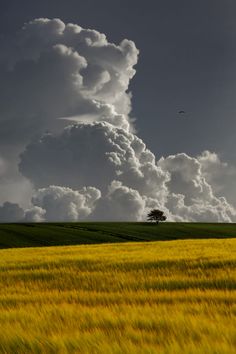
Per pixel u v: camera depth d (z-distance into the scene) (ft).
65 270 121.19
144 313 50.80
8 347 37.81
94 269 122.52
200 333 38.73
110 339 38.22
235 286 87.76
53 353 36.27
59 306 59.47
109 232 485.97
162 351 33.65
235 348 33.32
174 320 45.19
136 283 94.43
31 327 44.68
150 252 162.09
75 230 476.95
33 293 82.28
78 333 39.93
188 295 70.18
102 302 68.49
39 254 180.65
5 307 65.05
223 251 156.66
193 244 199.41
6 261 151.12
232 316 46.60
